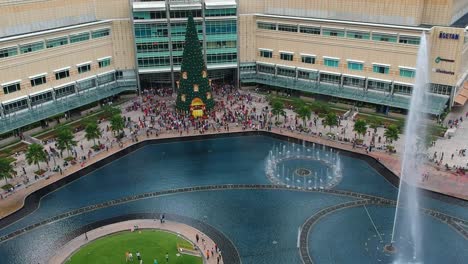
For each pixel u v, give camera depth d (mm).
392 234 84938
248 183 103438
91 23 142375
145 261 77938
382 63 136250
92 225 88875
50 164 112000
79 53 141875
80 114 142500
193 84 134125
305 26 145500
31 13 131250
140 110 144125
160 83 162250
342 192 99000
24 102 129625
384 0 132875
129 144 122312
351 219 89688
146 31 148625
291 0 149625
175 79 158875
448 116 132500
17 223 90188
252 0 153750
